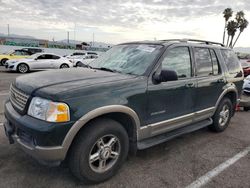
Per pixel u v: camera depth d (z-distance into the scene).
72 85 2.85
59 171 3.26
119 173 3.31
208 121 4.75
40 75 3.33
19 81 3.20
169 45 3.80
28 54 21.17
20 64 15.98
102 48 42.41
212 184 3.17
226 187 3.11
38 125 2.59
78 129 2.69
